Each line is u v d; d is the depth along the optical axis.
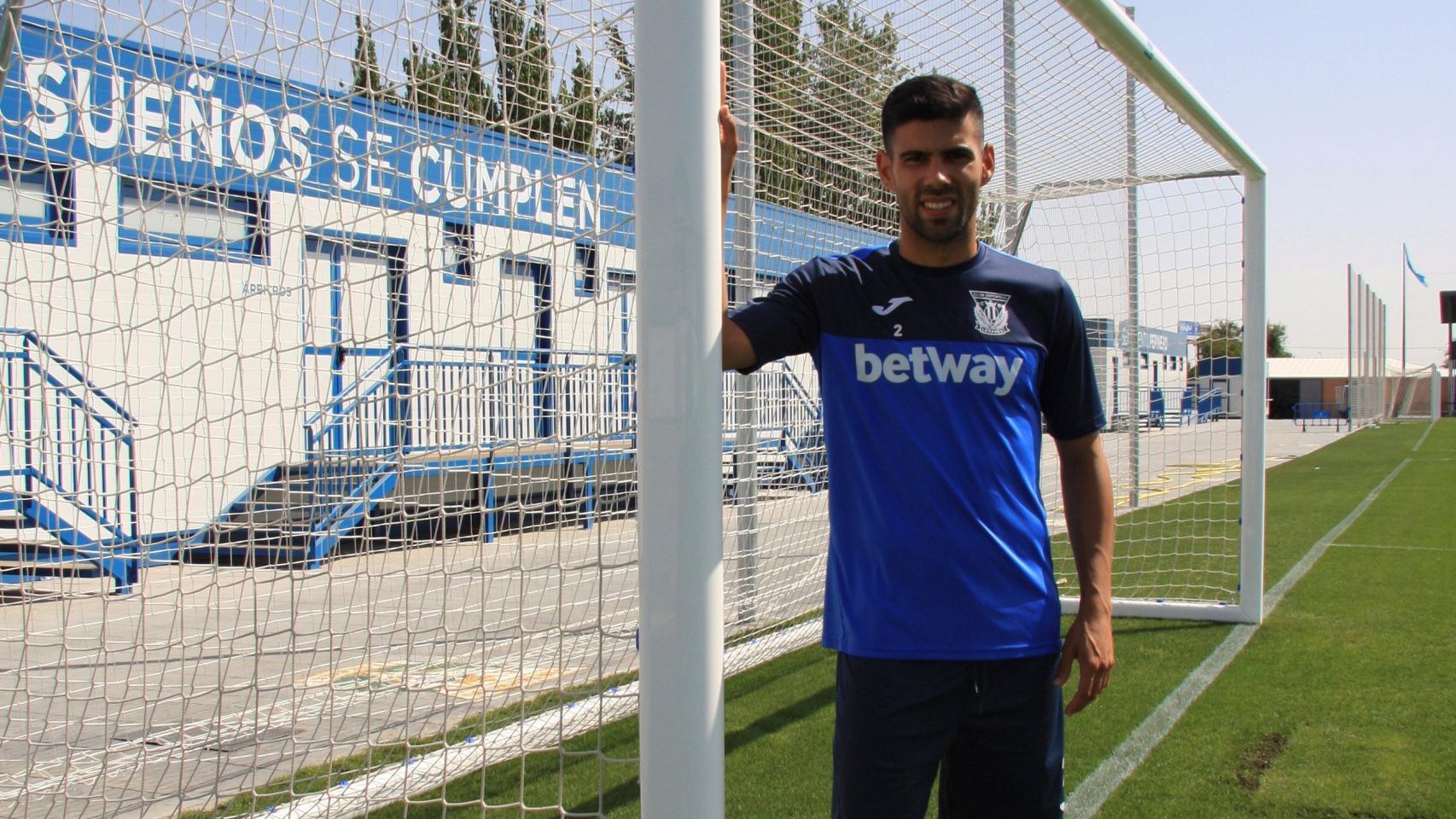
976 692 1.57
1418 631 4.92
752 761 3.24
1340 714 3.63
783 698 4.01
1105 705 3.81
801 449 5.58
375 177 2.51
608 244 2.09
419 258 2.62
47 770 3.12
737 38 4.32
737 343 1.60
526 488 2.88
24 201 3.02
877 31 4.18
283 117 2.46
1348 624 5.13
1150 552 7.79
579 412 2.50
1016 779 1.62
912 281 1.64
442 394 2.81
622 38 1.98
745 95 4.51
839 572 1.65
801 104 4.63
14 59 2.78
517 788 3.02
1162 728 3.52
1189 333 6.40
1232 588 6.21
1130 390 7.18
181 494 5.14
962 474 1.58
